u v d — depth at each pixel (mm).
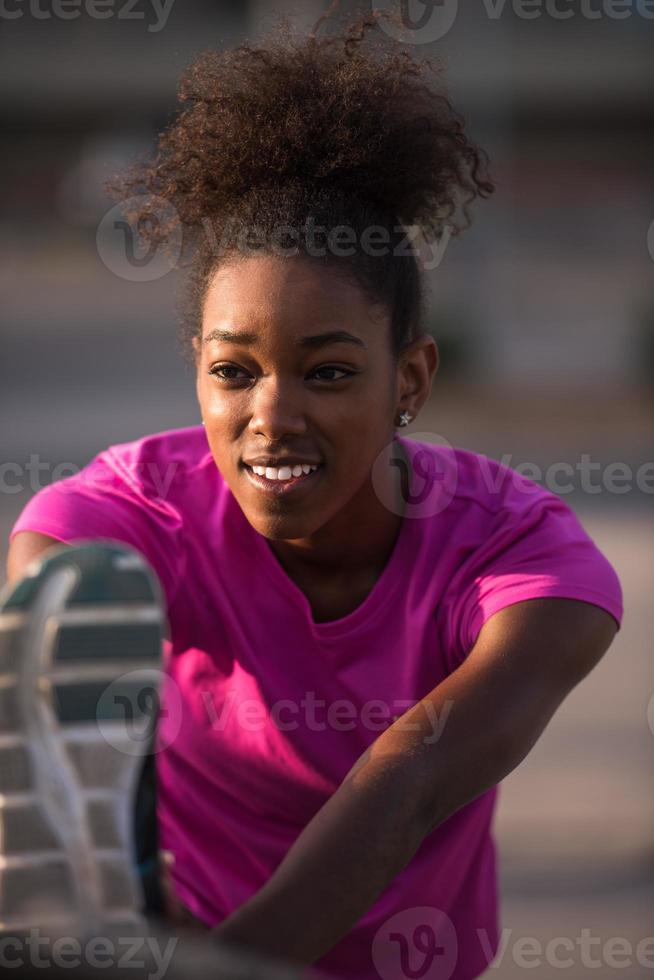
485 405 39844
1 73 58812
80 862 3184
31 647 3205
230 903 5512
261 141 4789
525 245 57094
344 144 4789
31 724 3188
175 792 5586
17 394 40594
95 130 63062
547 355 45156
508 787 13227
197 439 5574
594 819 12312
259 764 5285
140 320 56562
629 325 46281
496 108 49688
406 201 4988
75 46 58531
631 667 17172
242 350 4426
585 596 4727
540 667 4469
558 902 10656
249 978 2670
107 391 41094
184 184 4961
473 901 5820
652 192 57781
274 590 5113
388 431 4797
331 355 4422
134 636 3225
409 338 4934
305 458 4465
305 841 3848
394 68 5082
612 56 53719
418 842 3945
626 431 36156
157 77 58906
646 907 10508
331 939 3734
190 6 58969
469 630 4848
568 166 57625
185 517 5219
